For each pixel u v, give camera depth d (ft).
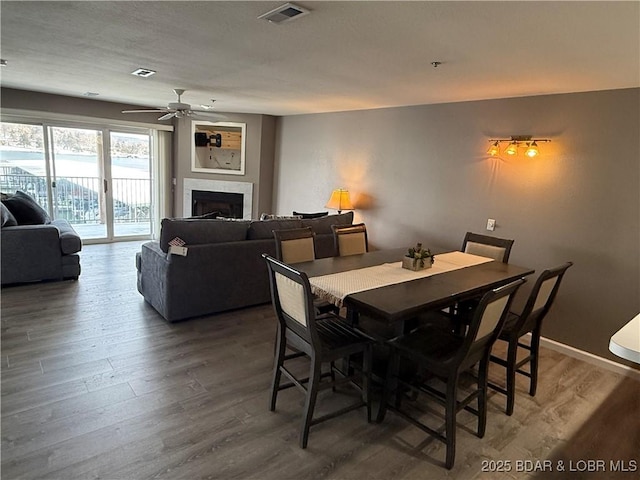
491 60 8.62
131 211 23.21
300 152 21.27
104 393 8.33
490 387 8.76
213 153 24.23
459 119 13.97
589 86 10.31
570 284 11.52
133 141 22.54
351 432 7.66
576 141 11.14
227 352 10.50
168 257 11.72
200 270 12.16
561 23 6.30
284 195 22.59
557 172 11.58
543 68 8.96
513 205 12.67
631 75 9.01
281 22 7.11
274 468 6.61
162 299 12.04
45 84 16.08
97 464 6.42
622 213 10.44
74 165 20.81
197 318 12.58
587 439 7.87
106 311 12.66
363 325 10.38
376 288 8.30
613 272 10.71
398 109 16.07
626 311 10.58
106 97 19.13
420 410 8.52
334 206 17.67
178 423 7.55
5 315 11.91
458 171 14.17
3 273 13.97
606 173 10.64
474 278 9.33
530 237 12.34
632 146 10.16
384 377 8.63
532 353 9.12
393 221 16.70
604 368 10.87
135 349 10.32
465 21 6.51
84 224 21.75
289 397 8.64
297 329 7.47
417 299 7.69
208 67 11.06
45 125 19.56
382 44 8.04
